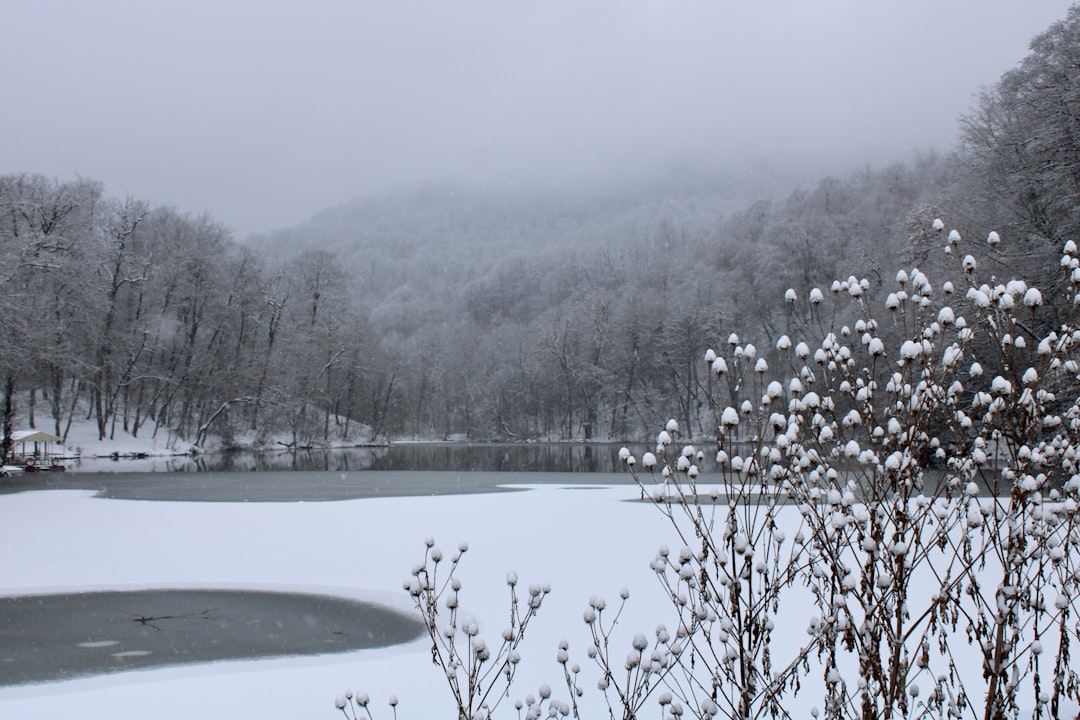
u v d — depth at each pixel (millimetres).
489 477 33781
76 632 10000
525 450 66312
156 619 10602
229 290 59375
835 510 3398
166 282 55250
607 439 81438
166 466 42938
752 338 70812
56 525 18281
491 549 14312
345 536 16344
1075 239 21109
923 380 3447
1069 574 3428
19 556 14805
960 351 3471
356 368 72625
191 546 15633
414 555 14336
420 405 91938
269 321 64125
